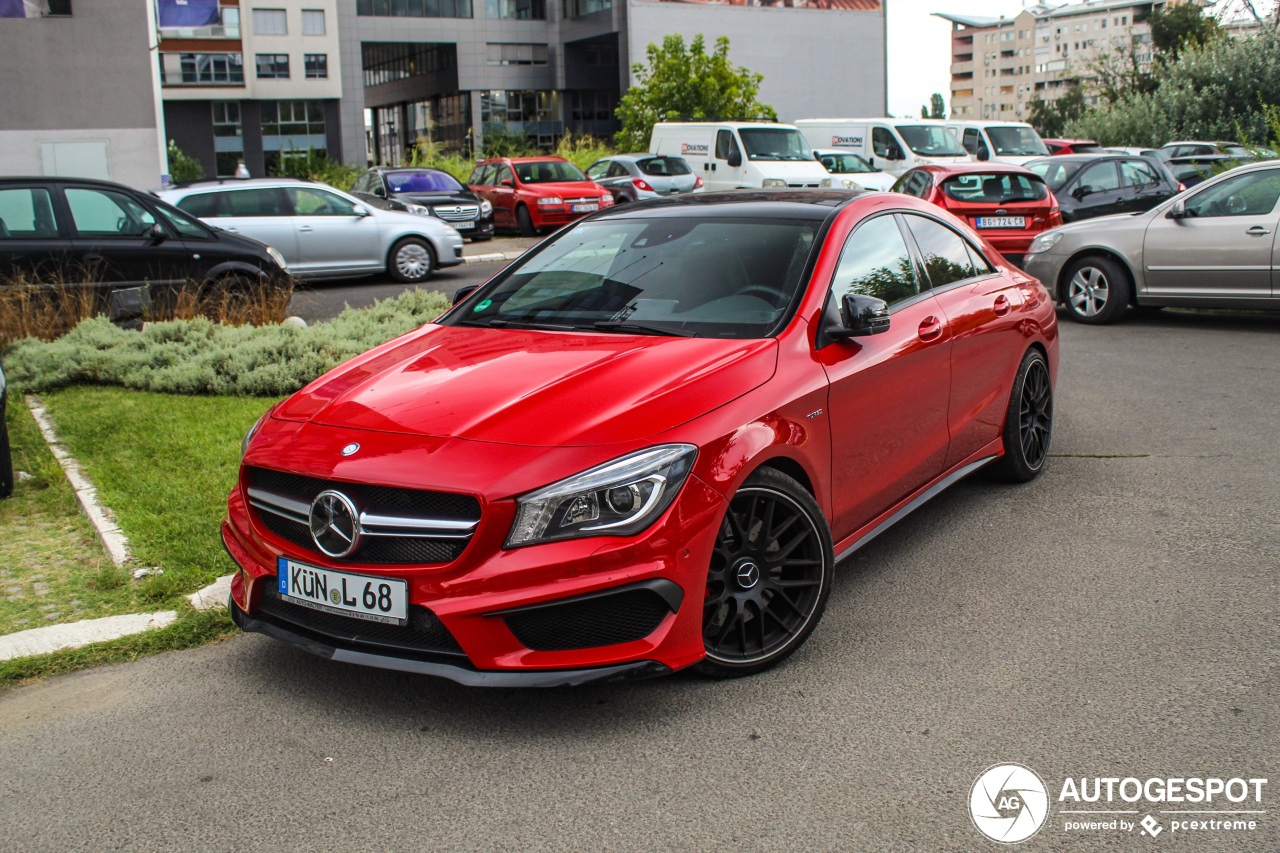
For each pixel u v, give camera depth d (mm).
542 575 3104
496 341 4145
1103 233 11062
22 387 8078
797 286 4109
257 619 3609
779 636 3668
